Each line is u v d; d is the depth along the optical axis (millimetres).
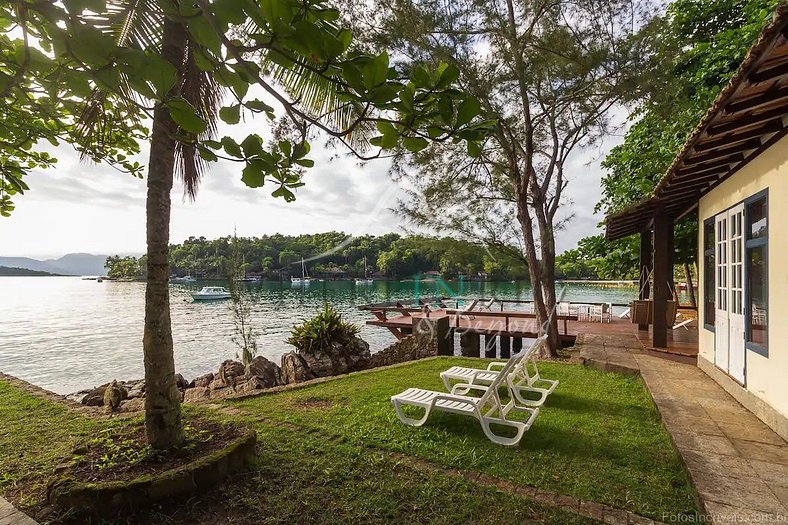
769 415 3750
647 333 9727
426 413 4035
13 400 5285
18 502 2809
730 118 3543
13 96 1928
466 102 1214
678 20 10805
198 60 1252
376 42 7016
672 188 6090
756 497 2549
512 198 9797
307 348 8805
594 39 7305
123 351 14836
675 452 3385
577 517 2545
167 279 3230
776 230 3818
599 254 14945
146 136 3338
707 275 6160
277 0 960
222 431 3520
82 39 1010
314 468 3215
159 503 2693
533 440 3752
